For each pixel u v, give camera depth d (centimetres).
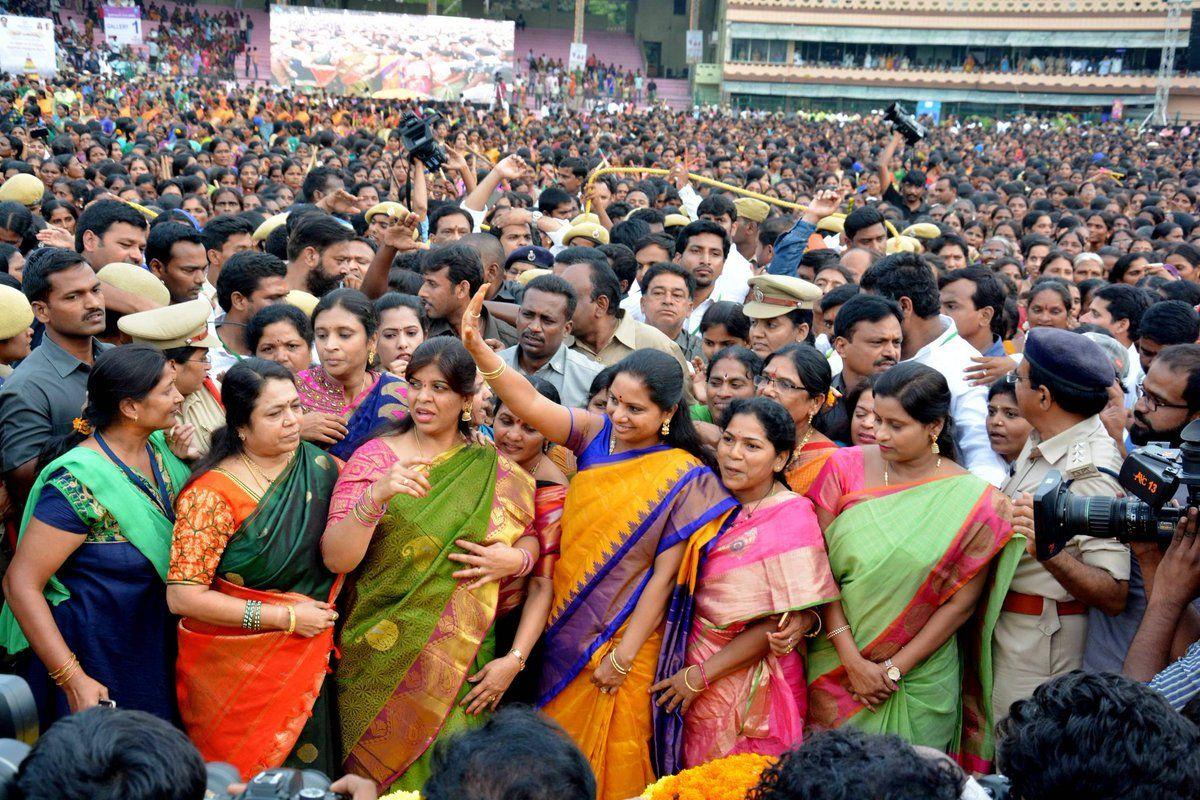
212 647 305
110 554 309
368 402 389
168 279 525
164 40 4275
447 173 1196
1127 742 180
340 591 337
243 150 1739
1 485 353
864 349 421
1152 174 2139
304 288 563
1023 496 300
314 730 328
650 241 682
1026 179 2034
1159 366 352
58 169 1123
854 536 335
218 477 308
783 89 4850
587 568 331
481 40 3341
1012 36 4769
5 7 4106
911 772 178
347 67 3288
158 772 166
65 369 376
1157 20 4588
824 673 340
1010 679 341
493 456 339
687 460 336
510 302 587
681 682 327
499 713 187
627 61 5272
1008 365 425
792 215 935
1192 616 309
